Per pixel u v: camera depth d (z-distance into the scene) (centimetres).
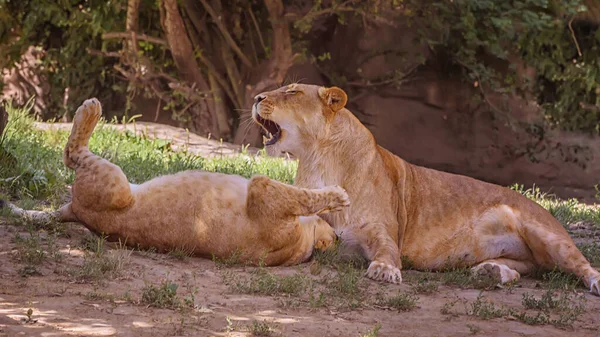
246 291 867
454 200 1129
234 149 2336
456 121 3362
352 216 1070
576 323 873
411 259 1113
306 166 1101
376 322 809
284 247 985
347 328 772
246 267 972
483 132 3356
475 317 859
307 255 1031
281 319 779
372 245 1056
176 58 3088
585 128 3400
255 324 729
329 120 1083
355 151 1087
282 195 965
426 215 1118
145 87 3161
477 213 1126
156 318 739
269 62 3052
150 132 2366
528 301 926
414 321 824
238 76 3188
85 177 959
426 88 3356
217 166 1811
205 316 762
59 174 1396
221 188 978
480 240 1119
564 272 1084
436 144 3350
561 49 3309
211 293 849
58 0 3073
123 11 3109
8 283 802
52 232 1009
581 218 1669
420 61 3225
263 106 1072
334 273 993
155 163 1730
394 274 980
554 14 3278
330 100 1080
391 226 1074
